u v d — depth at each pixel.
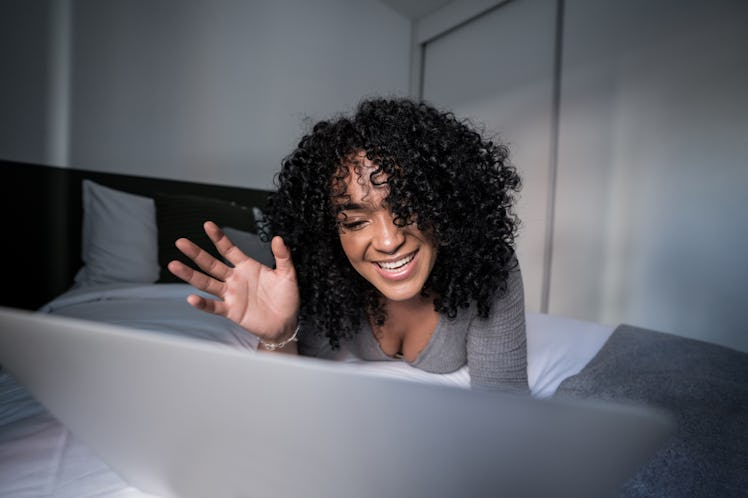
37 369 0.35
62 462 0.51
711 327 1.99
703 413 0.72
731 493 0.49
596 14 2.46
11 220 1.94
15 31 2.01
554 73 2.67
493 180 0.93
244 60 2.73
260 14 2.79
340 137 0.74
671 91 2.13
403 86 3.56
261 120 2.79
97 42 2.22
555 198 2.69
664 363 1.01
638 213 2.27
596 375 0.97
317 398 0.25
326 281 0.89
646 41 2.23
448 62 3.39
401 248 0.74
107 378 0.31
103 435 0.38
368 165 0.72
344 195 0.71
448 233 0.77
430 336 0.99
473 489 0.27
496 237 0.89
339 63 3.16
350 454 0.27
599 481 0.25
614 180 2.38
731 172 1.92
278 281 0.71
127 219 2.00
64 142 2.14
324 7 3.08
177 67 2.47
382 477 0.28
